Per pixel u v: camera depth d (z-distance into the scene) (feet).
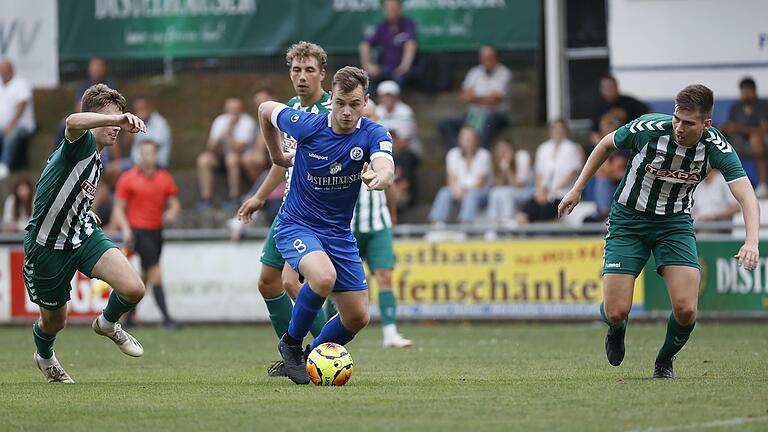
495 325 183.83
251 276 191.31
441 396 83.35
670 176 88.79
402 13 224.33
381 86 209.36
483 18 222.69
